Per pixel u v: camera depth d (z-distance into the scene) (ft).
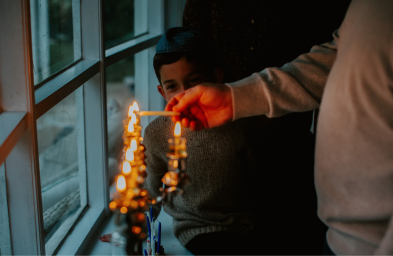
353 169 2.03
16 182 2.78
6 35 2.45
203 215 3.99
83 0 3.86
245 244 3.86
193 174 3.91
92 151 4.41
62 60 3.74
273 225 4.27
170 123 3.83
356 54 1.99
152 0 6.31
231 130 3.82
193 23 4.50
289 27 4.36
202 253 3.88
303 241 4.11
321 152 2.20
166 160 4.00
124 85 6.21
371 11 2.04
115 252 3.60
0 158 2.02
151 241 3.67
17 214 2.86
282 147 4.74
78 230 4.13
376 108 1.91
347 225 2.19
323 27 4.46
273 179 4.80
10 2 2.39
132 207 1.62
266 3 4.23
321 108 2.19
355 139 1.99
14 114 2.54
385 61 1.90
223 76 4.28
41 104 2.78
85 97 4.19
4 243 2.94
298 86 2.43
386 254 1.82
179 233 4.17
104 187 4.55
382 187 1.97
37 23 3.18
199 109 2.64
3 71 2.52
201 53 3.76
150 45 6.03
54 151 3.80
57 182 3.93
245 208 4.18
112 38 5.12
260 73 2.56
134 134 1.92
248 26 4.36
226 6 4.28
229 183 3.94
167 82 3.83
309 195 4.77
